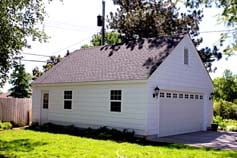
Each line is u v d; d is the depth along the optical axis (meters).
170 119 16.50
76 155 10.09
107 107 16.58
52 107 20.08
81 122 18.00
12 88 39.88
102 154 10.30
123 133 15.05
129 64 16.75
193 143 13.73
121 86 15.93
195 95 18.97
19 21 11.02
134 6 29.36
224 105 29.58
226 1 12.73
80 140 13.68
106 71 17.36
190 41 18.38
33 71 36.03
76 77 18.66
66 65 21.41
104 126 16.55
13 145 12.16
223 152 11.27
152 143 13.33
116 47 19.98
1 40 10.42
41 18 11.66
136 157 9.90
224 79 45.50
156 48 17.31
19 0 10.49
